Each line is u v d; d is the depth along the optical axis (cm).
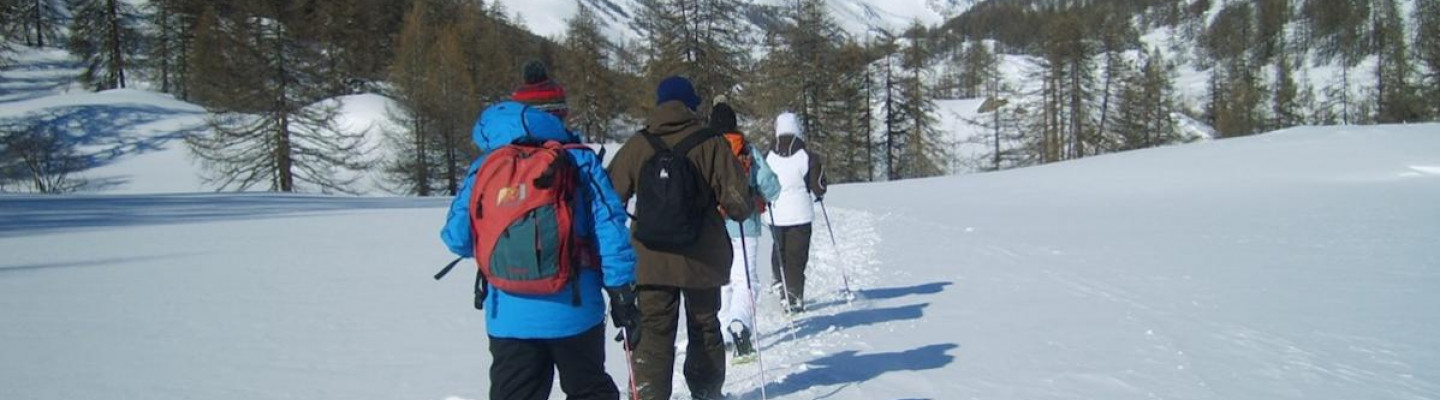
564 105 359
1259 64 11200
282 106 4084
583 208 329
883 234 1310
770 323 688
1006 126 6122
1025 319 653
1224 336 582
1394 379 477
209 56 4362
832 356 559
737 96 4550
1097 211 1627
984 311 690
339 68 5691
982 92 10425
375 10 6438
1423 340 562
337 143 4309
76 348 575
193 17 6053
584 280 332
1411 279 796
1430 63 6319
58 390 472
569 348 330
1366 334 582
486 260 316
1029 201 1922
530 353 329
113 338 608
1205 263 927
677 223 420
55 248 1205
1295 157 2522
